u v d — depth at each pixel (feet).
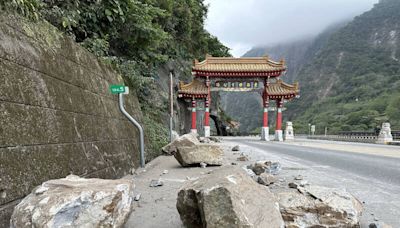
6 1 11.32
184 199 9.50
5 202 8.88
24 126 10.55
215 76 82.79
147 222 10.83
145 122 34.04
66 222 7.59
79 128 15.31
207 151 25.04
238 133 161.38
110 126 20.54
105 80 22.30
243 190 8.75
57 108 13.38
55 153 12.26
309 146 55.52
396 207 13.29
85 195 8.11
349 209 9.85
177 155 25.26
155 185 16.90
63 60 15.49
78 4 23.63
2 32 10.73
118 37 33.60
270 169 21.36
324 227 9.51
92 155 16.11
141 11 32.12
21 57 11.46
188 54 97.81
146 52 41.16
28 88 11.43
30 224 7.52
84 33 26.35
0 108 9.54
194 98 82.79
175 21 78.79
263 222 8.00
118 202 8.84
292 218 9.68
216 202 8.06
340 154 38.63
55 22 19.27
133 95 31.42
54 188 8.96
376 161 30.68
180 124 84.69
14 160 9.62
